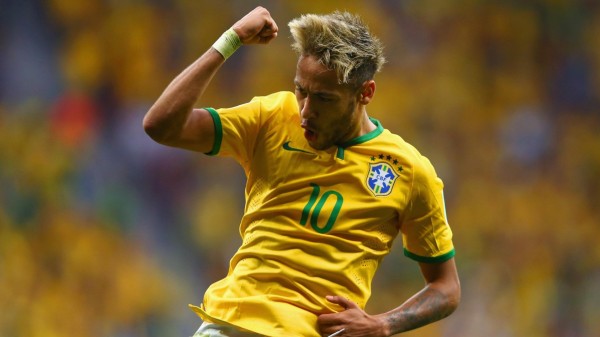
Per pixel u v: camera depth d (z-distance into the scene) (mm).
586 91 61438
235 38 12234
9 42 51812
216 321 12164
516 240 52781
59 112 51062
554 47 62344
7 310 41812
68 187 47125
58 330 42469
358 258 12453
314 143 12445
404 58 58500
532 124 58250
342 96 12086
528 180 55875
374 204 12508
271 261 12305
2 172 46906
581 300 51062
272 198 12516
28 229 45188
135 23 55094
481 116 58531
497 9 61938
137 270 45375
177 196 48750
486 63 60688
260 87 55219
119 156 49969
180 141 12234
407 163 12719
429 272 13445
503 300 49156
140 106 52438
